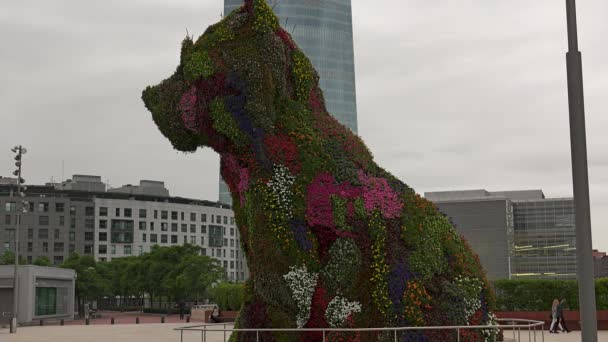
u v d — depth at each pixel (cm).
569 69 966
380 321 1229
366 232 1259
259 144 1270
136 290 8919
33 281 5400
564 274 8356
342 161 1302
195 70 1302
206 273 8094
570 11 975
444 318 1255
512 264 7662
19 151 4544
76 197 12494
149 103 1411
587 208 934
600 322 3083
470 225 7406
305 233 1244
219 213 14275
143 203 13112
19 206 4469
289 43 1369
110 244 12662
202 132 1324
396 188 1331
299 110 1330
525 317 3119
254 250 1273
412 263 1261
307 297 1249
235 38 1311
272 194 1259
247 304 1365
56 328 4128
